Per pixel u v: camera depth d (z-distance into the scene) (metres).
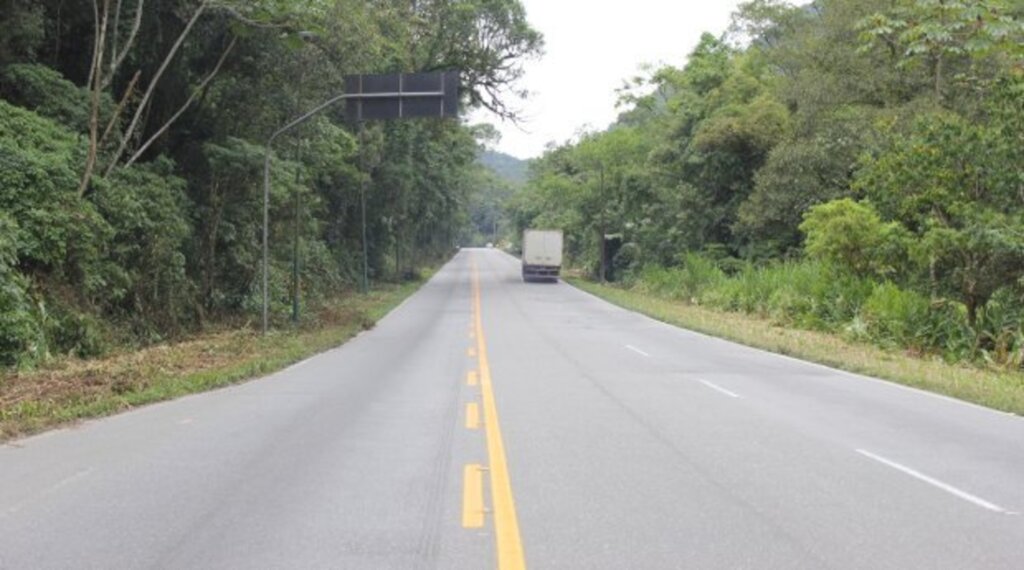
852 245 26.02
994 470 8.05
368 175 44.19
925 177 21.80
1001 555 5.50
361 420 10.52
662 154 48.22
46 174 16.41
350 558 5.34
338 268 45.53
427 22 41.03
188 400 12.29
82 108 19.34
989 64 27.08
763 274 33.25
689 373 15.64
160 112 23.61
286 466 7.97
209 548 5.54
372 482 7.34
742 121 41.75
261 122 26.39
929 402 12.59
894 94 34.16
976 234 20.11
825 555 5.46
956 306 21.33
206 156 24.27
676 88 56.91
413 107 20.95
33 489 7.07
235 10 20.30
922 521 6.29
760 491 7.12
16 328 13.95
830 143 34.47
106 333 17.69
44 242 15.95
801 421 10.69
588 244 68.25
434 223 76.62
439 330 25.72
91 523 6.10
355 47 23.67
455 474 7.63
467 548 5.54
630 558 5.36
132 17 21.02
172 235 21.12
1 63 18.69
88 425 10.19
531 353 19.03
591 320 29.83
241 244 26.47
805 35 40.94
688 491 7.09
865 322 22.58
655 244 52.34
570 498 6.81
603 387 13.57
